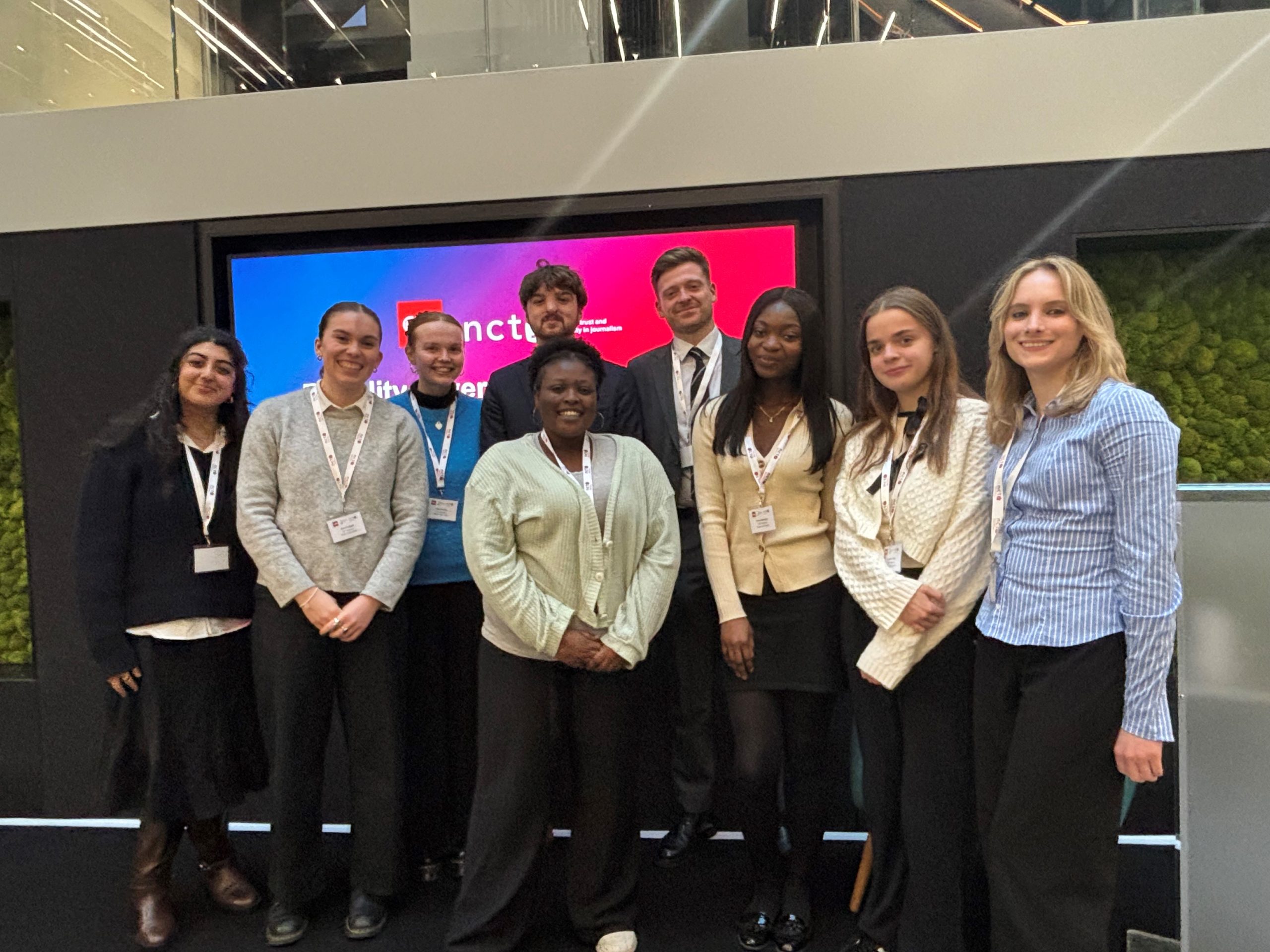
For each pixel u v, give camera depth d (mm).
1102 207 2564
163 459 2139
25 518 2965
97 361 2930
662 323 2809
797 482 1998
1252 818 1628
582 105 2711
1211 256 2744
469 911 1993
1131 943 1982
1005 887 1602
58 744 2967
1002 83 2572
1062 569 1548
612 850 2027
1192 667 1649
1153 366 2791
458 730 2535
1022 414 1704
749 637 2039
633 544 1961
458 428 2504
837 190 2646
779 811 2195
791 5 2760
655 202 2713
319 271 2910
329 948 2133
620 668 1925
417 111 2773
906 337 1809
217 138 2852
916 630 1752
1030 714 1568
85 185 2906
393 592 2105
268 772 2318
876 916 1925
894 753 1871
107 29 3010
